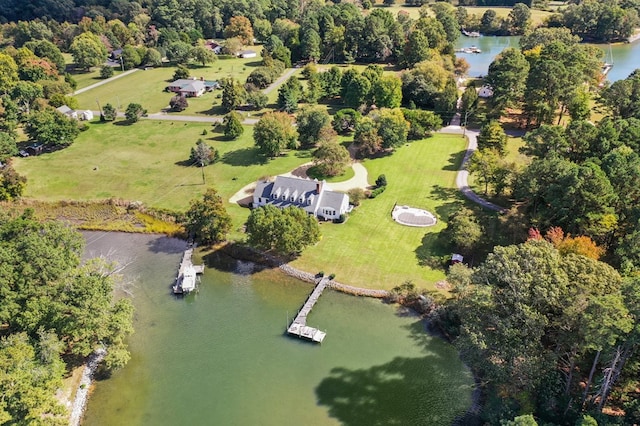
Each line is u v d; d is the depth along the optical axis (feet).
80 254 232.53
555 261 163.43
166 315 237.04
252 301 244.83
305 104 505.25
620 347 149.38
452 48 623.36
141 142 428.97
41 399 156.56
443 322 220.84
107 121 479.82
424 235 285.43
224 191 342.44
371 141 380.17
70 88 536.83
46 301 190.70
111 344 199.93
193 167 379.76
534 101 392.68
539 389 165.17
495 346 159.02
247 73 631.97
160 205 327.67
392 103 462.60
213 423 182.39
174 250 287.89
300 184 306.96
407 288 241.96
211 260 276.82
